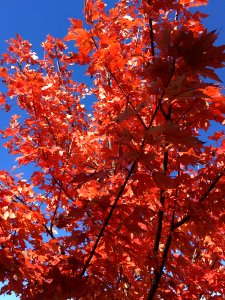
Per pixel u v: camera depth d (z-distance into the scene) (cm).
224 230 500
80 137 543
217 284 489
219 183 377
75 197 468
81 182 257
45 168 458
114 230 305
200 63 198
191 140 196
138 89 386
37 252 373
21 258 336
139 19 406
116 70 390
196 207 358
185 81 186
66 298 262
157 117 330
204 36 189
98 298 299
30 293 340
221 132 382
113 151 319
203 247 568
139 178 262
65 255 362
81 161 503
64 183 468
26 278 354
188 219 377
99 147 534
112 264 321
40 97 499
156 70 212
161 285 430
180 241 396
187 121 317
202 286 491
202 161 362
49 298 261
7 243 341
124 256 364
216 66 196
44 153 455
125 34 461
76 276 282
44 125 501
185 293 497
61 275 277
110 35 373
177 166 375
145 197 367
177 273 393
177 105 310
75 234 305
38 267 352
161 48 201
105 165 423
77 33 351
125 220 284
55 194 491
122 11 448
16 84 478
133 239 384
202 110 298
